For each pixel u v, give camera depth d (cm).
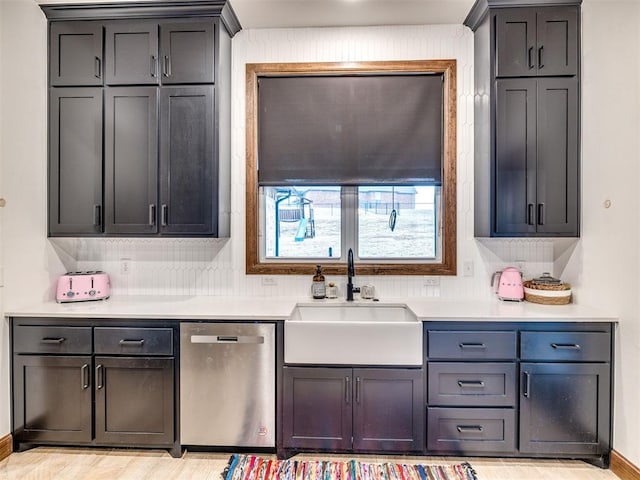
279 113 267
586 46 226
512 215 235
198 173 240
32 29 235
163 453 224
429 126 263
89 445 221
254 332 216
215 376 217
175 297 267
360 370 212
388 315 253
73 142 242
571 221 234
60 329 220
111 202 242
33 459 216
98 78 240
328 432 214
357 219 273
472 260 266
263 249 277
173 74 239
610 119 211
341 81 264
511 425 211
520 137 234
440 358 212
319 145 265
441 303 248
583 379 209
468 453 213
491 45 234
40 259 243
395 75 263
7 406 220
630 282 199
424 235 274
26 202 233
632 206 198
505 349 211
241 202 271
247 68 267
